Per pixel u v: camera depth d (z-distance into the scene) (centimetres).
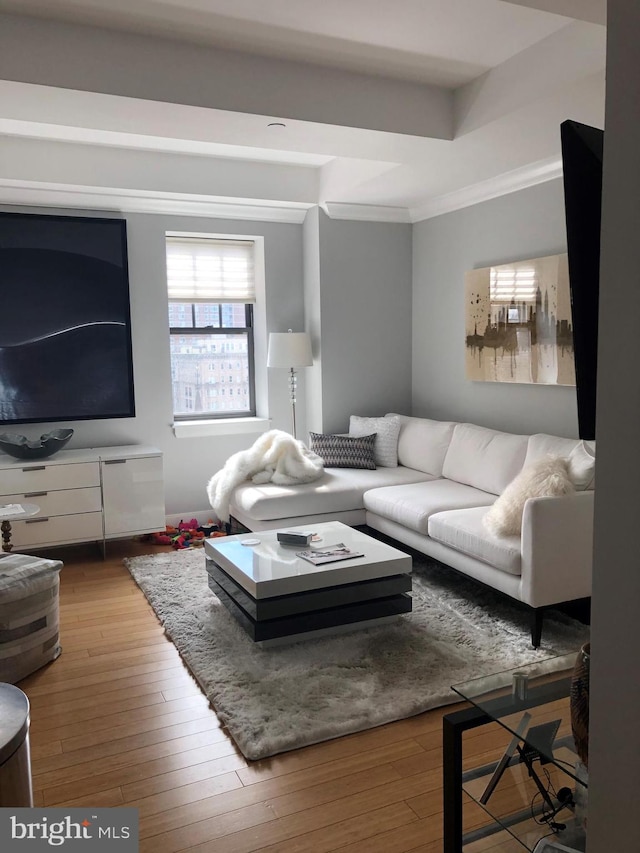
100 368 493
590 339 132
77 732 252
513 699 168
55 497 446
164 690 282
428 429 498
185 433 530
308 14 271
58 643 316
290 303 563
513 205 452
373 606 323
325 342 545
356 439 513
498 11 269
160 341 518
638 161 97
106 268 488
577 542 313
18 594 288
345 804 210
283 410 570
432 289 546
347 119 328
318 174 518
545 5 223
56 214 476
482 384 495
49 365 478
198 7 264
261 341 562
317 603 311
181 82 294
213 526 523
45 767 231
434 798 212
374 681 280
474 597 375
